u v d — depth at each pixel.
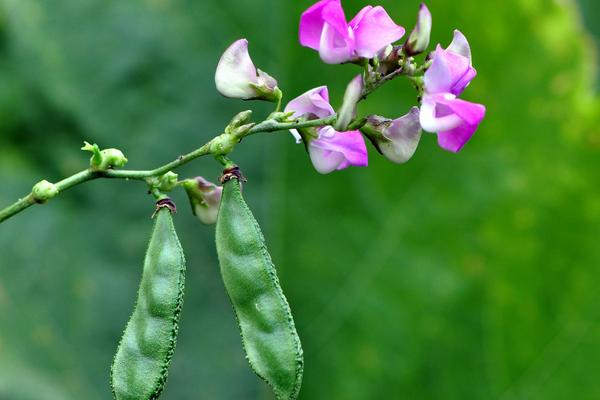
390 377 0.85
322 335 0.85
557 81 0.83
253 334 0.52
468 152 0.85
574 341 0.85
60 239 0.81
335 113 0.52
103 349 0.81
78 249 0.82
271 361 0.52
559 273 0.85
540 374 0.85
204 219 0.54
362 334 0.85
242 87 0.52
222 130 0.84
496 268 0.85
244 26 0.83
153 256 0.52
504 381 0.85
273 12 0.82
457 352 0.85
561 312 0.85
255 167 0.84
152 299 0.52
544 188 0.84
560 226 0.85
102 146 0.83
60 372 0.79
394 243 0.85
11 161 0.81
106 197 0.82
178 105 0.84
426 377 0.85
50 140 0.82
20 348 0.77
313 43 0.52
